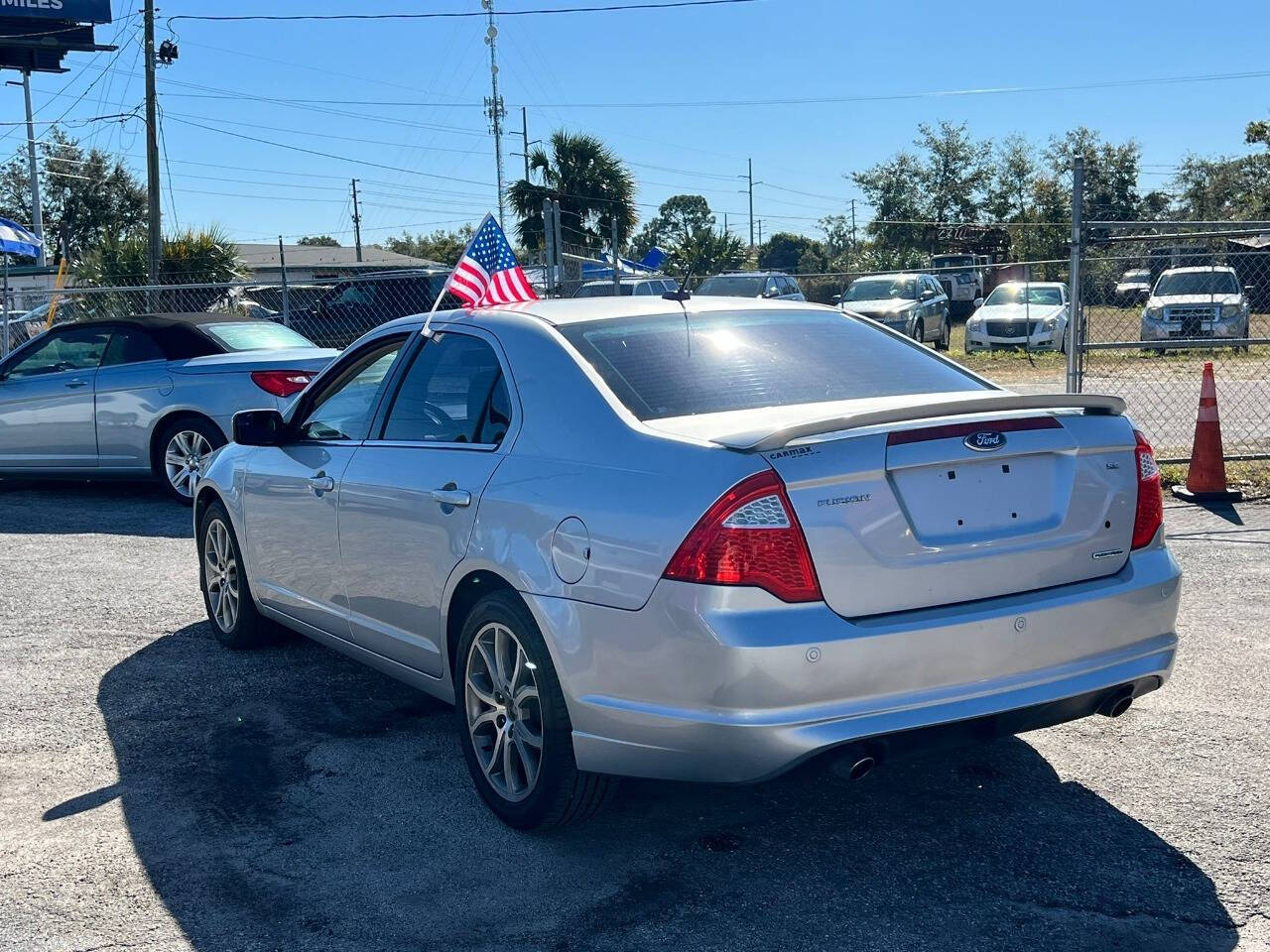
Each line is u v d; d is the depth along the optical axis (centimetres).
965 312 3909
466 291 578
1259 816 372
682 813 390
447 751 454
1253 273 2164
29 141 4059
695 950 308
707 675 313
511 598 369
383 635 448
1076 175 917
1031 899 327
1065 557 349
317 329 1956
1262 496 862
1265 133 5097
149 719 493
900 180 6069
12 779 434
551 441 373
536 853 366
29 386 1030
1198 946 301
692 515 318
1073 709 348
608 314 421
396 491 426
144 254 2553
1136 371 1797
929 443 329
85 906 341
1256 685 484
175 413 972
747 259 4541
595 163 3506
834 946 307
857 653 315
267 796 414
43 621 646
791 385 383
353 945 317
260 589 546
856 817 382
